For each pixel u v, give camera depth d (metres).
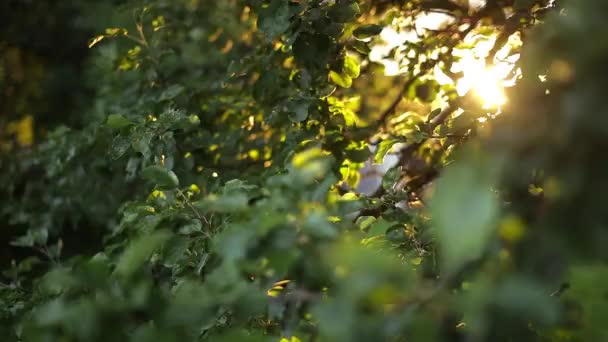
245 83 5.06
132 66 5.61
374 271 1.38
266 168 4.40
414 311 1.41
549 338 1.57
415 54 4.82
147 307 1.89
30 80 11.17
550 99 1.44
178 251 2.58
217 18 6.09
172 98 4.77
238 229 1.79
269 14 3.72
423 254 2.58
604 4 1.26
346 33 4.13
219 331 2.16
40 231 4.50
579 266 1.45
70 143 6.11
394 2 5.03
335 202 2.39
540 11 3.29
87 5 10.46
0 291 4.10
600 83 1.27
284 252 1.73
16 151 8.83
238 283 1.91
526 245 1.39
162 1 5.84
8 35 11.14
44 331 1.90
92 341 1.82
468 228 1.17
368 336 1.37
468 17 4.80
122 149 3.92
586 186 1.28
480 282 1.38
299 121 4.02
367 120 5.47
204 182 4.20
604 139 1.26
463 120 3.13
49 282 2.04
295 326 2.00
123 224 3.00
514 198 1.48
